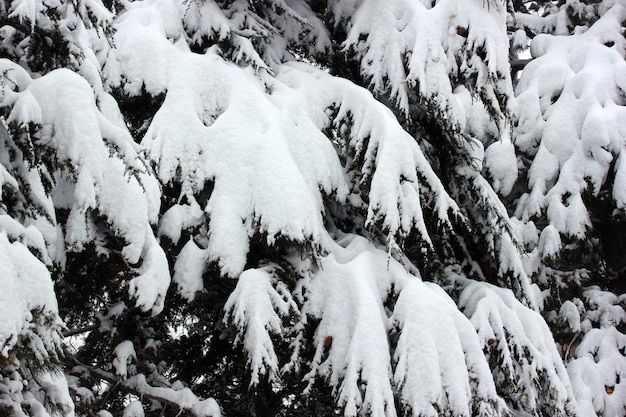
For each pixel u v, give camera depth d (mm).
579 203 6152
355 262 4301
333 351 3975
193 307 4566
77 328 4480
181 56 4656
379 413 3631
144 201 3447
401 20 5262
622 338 6043
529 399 4461
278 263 4238
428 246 4492
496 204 5195
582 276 6391
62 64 3377
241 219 4027
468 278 5562
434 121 5414
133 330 4262
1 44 3188
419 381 3812
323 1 6219
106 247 3473
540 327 4762
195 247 4012
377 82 5133
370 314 3975
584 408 5477
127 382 3982
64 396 2494
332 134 5117
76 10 3236
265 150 4160
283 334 3873
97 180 2914
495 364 4707
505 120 5352
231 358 5148
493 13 5355
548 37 7543
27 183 2729
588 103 6531
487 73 5070
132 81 4516
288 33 5844
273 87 4934
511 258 5277
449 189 5488
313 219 4004
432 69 4969
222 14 5090
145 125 4770
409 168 4434
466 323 4148
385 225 4191
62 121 2818
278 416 4992
